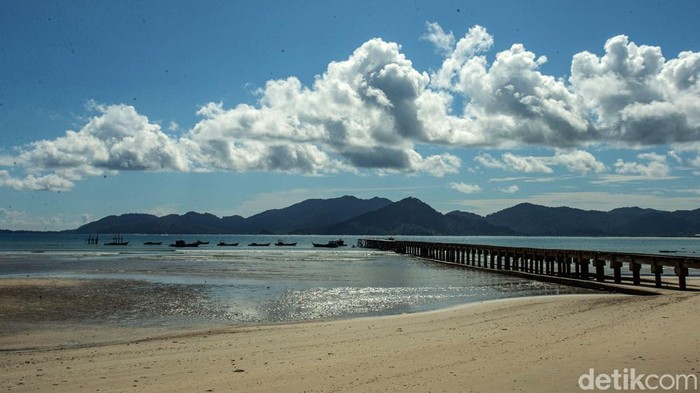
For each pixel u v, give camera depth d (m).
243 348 13.90
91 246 124.06
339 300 25.75
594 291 29.38
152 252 88.50
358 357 12.21
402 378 9.96
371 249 118.50
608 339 12.85
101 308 22.72
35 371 11.48
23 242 160.75
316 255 81.88
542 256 38.88
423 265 55.69
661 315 16.58
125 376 10.87
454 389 9.05
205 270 45.50
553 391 8.72
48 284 29.48
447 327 16.64
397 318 19.27
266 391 9.39
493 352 12.05
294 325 18.14
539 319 17.53
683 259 25.34
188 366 11.71
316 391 9.29
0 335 17.19
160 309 22.64
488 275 41.91
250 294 27.88
